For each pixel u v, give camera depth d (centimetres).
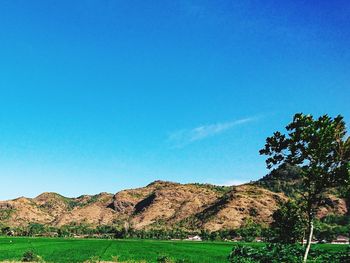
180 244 14700
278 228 4612
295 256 2638
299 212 4469
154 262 7000
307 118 2533
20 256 7700
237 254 2733
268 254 2662
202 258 7844
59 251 9950
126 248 11650
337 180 2444
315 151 2478
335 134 2478
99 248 11456
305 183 2569
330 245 9519
